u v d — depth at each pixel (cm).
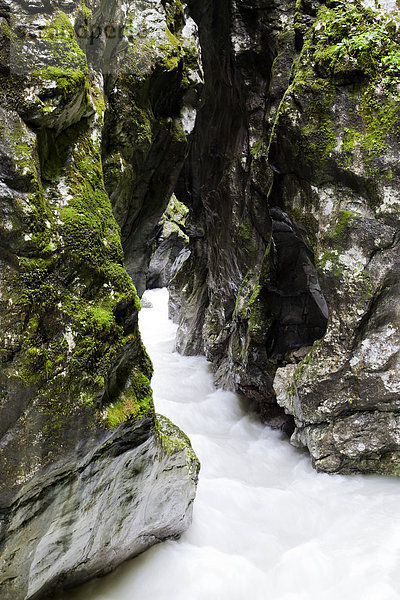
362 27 546
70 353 254
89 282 278
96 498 295
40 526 259
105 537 324
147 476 339
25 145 238
